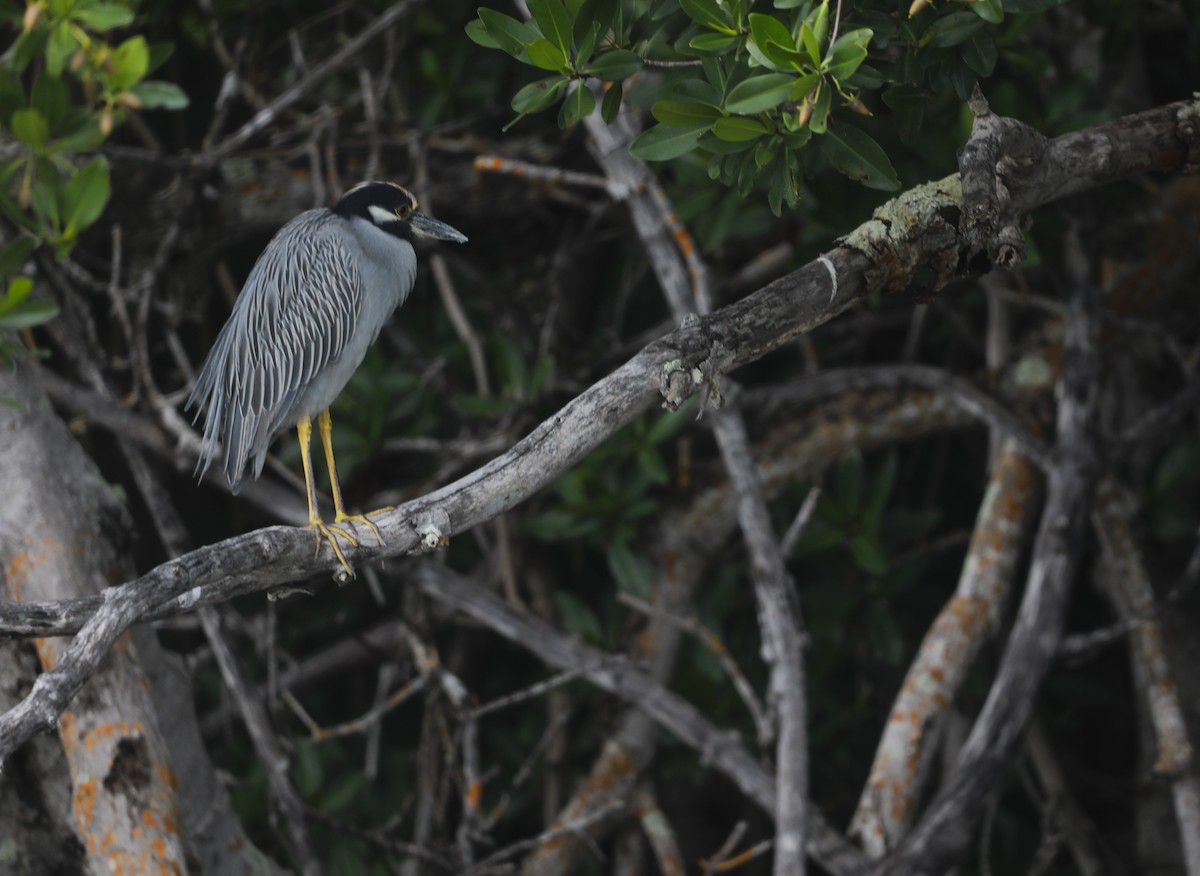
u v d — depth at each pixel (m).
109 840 7.30
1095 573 13.44
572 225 13.35
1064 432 10.67
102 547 8.05
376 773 12.98
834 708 12.71
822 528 11.38
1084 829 12.21
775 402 11.51
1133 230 12.43
